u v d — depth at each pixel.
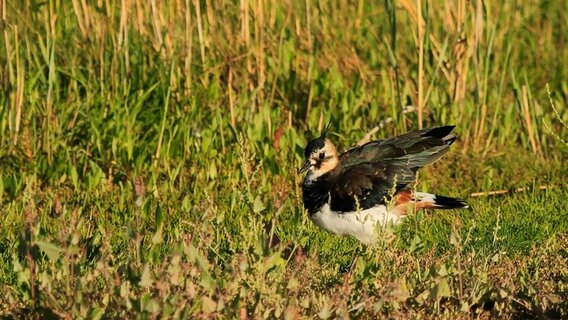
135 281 7.81
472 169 13.81
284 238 10.95
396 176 10.10
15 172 13.16
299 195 12.97
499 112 15.10
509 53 15.56
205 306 7.73
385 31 16.25
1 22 13.87
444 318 8.55
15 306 8.30
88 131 13.60
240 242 10.05
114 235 11.12
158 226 10.77
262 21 14.44
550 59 17.33
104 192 12.77
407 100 15.33
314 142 11.00
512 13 17.48
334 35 15.94
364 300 8.12
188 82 14.09
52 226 11.43
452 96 14.74
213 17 14.72
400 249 10.32
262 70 14.42
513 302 9.04
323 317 7.73
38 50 14.27
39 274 8.02
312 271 9.01
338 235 11.01
